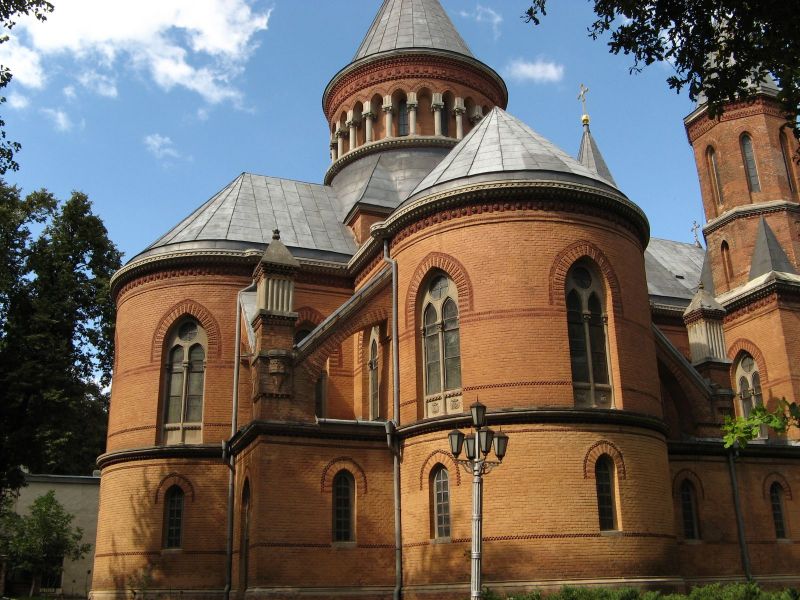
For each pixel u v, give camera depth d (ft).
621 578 73.77
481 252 83.41
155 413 100.53
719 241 135.33
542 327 80.33
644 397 83.56
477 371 80.23
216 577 93.71
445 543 77.41
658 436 83.10
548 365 79.30
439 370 84.28
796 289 118.52
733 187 134.10
